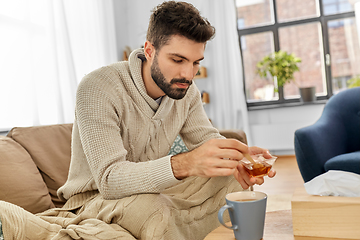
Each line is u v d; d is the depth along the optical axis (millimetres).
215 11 4277
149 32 1006
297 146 1937
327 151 1972
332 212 764
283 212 959
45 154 1591
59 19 2848
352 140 2141
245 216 709
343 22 4215
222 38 4281
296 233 787
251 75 4629
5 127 2283
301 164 1938
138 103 1118
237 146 826
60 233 834
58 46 2848
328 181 860
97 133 973
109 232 804
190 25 911
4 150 1403
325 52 4273
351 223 750
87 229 815
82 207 1027
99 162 948
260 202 713
